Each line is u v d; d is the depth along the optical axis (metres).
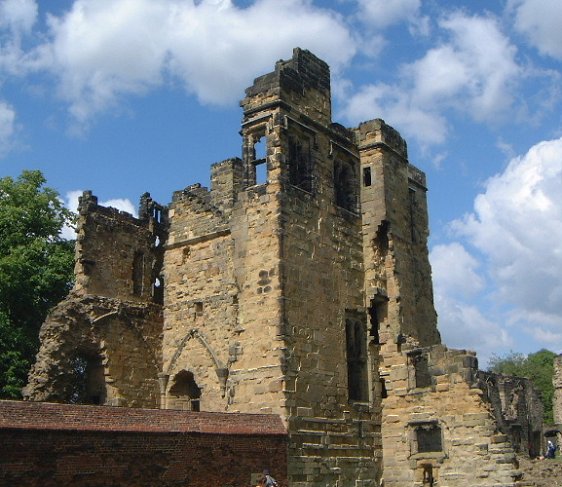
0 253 46.69
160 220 41.78
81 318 36.03
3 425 21.39
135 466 24.58
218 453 27.61
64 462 22.62
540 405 68.50
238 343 33.78
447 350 36.00
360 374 37.16
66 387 34.88
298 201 35.34
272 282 33.28
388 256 39.69
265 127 35.66
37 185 50.53
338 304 36.44
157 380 38.97
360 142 41.25
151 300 40.16
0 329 42.75
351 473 34.41
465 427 34.66
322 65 39.56
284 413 31.47
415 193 45.03
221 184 40.41
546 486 37.97
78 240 37.31
